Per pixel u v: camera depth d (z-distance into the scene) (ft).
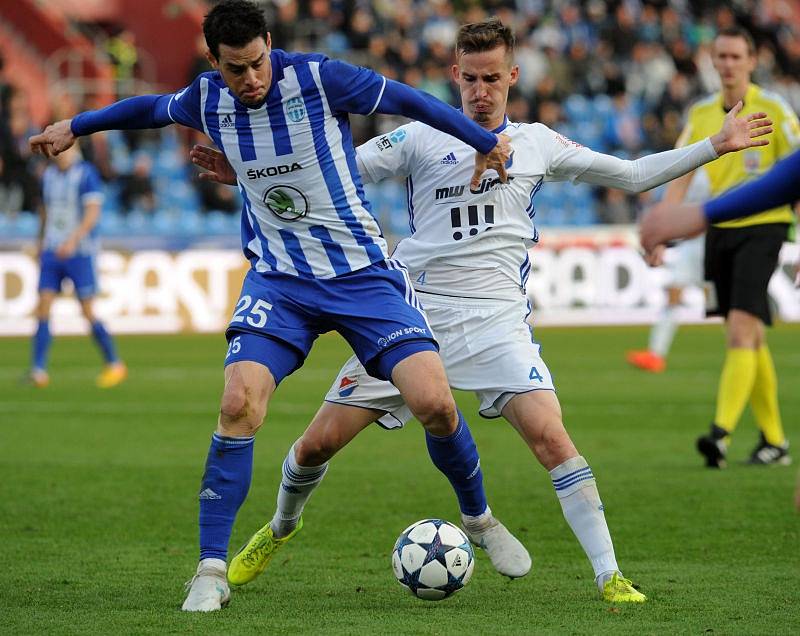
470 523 62.39
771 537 72.43
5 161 248.32
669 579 61.31
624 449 108.88
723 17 353.31
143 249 231.91
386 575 63.52
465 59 62.18
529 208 63.52
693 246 170.71
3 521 77.82
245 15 54.44
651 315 255.29
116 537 73.10
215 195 264.52
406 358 57.26
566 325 250.78
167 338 224.53
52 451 107.24
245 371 56.75
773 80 340.39
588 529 57.31
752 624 51.42
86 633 50.26
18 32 301.02
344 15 298.97
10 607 55.47
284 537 61.67
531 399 59.11
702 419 129.08
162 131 274.36
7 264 227.40
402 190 272.31
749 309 98.58
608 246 253.24
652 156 60.95
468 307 61.87
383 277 59.00
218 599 55.31
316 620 52.70
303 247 58.80
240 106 57.57
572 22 329.11
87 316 158.51
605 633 49.90
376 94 57.41
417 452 108.78
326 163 58.08
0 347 211.00
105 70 300.20
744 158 100.17
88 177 154.20
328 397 61.11
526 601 56.85
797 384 159.63
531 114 290.15
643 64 322.96
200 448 108.99
